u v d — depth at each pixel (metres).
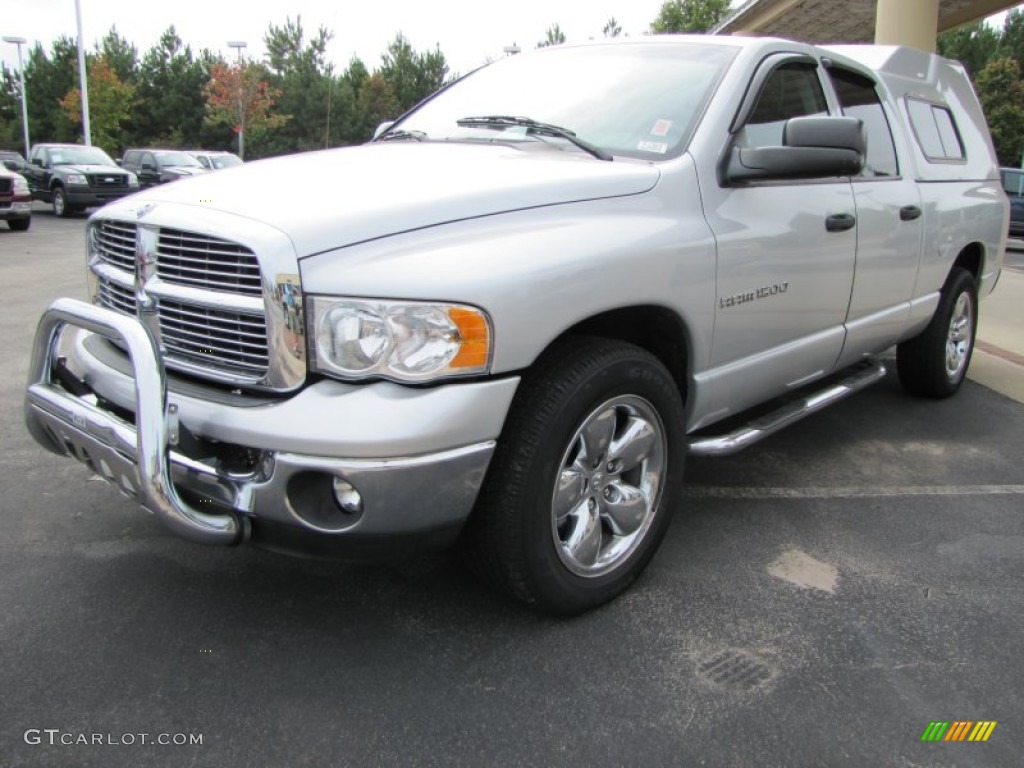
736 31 20.16
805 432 4.87
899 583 3.12
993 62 40.47
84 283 9.84
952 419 5.18
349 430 2.17
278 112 51.97
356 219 2.32
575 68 3.70
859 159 3.06
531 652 2.62
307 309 2.24
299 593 2.92
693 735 2.27
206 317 2.45
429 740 2.22
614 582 2.86
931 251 4.61
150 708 2.31
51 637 2.62
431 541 2.37
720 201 3.07
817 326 3.72
